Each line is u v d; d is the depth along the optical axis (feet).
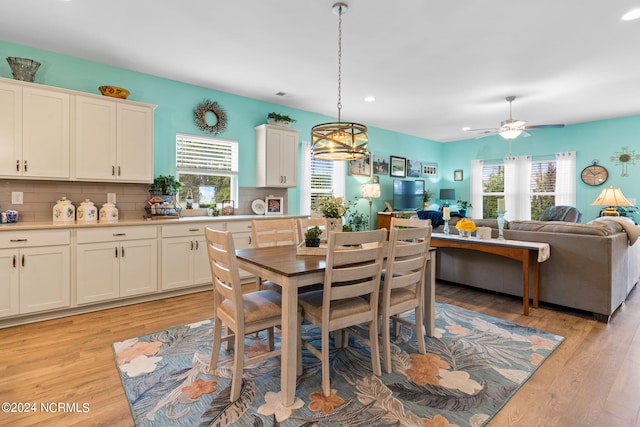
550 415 5.46
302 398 5.91
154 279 11.27
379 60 11.56
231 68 12.30
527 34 9.68
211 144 14.75
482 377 6.61
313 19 8.93
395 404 5.74
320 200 8.80
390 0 8.06
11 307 8.95
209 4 8.28
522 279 11.28
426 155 26.25
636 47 10.46
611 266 9.46
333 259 5.83
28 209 10.55
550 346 7.97
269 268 6.14
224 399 5.88
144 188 12.69
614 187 19.43
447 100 15.98
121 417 5.39
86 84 11.57
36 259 9.26
